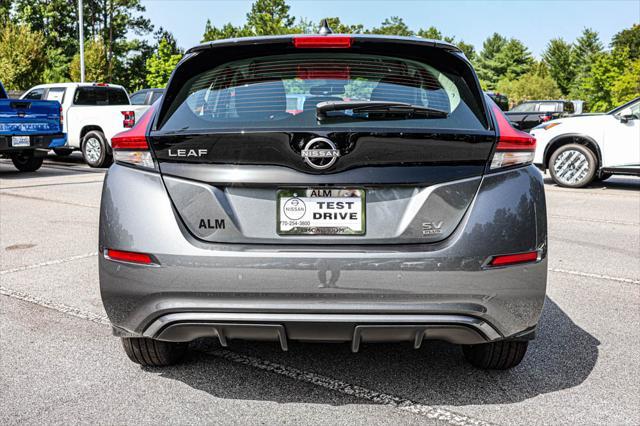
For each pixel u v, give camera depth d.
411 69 2.78
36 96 15.81
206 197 2.50
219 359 3.22
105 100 15.91
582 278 4.98
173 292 2.48
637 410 2.66
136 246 2.52
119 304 2.60
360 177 2.45
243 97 2.67
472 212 2.48
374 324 2.43
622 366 3.15
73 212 8.18
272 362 3.18
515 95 95.75
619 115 10.85
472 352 3.06
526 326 2.59
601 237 6.66
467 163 2.51
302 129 2.44
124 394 2.80
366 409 2.65
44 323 3.80
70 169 14.29
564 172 11.41
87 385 2.90
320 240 2.47
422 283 2.42
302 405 2.69
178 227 2.50
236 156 2.47
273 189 2.49
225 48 2.81
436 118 2.55
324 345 3.42
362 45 2.80
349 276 2.40
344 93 2.66
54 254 5.76
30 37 39.84
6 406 2.68
